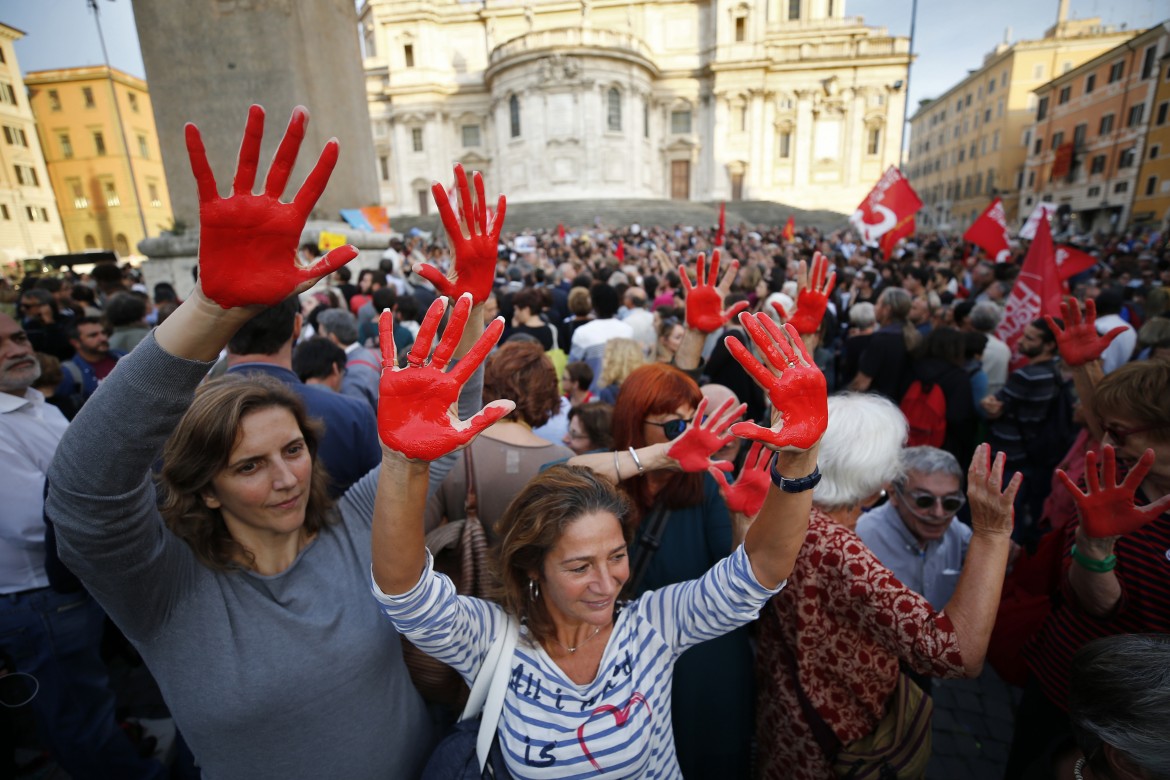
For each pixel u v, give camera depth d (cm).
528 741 133
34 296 547
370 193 921
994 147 4494
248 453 125
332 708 133
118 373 99
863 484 173
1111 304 469
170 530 127
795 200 4238
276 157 89
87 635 233
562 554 131
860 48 4141
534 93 3759
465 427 106
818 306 243
